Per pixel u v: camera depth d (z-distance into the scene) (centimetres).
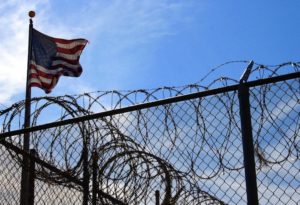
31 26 970
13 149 517
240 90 402
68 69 955
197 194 416
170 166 432
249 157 384
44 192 504
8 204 516
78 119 468
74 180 488
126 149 460
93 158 480
